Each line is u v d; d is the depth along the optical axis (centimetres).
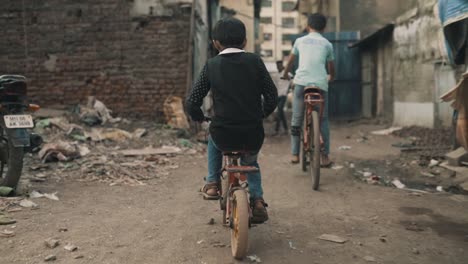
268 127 1246
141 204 443
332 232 368
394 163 677
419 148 789
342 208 440
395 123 1230
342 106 1535
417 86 1088
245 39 330
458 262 306
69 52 983
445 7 547
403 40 1168
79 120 892
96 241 334
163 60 975
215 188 345
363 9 1850
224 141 314
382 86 1381
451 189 526
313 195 491
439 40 948
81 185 509
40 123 809
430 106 1020
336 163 687
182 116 934
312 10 2575
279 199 474
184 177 576
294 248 330
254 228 377
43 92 992
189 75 949
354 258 311
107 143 763
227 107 313
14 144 435
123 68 981
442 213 424
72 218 388
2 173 477
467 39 557
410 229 375
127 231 360
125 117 982
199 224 383
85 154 661
